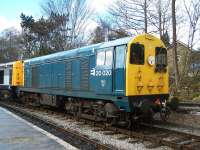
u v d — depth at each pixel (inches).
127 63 504.1
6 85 1104.8
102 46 564.1
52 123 589.6
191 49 949.2
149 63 528.1
